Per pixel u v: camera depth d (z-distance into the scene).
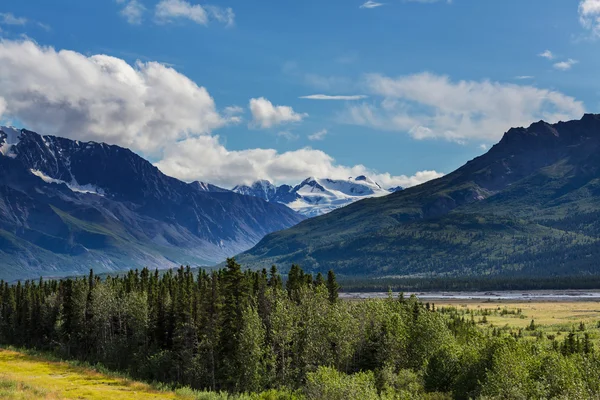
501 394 66.81
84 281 169.38
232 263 124.56
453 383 81.69
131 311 138.38
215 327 113.69
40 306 175.50
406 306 131.50
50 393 66.69
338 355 105.19
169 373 116.56
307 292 126.94
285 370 104.25
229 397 85.81
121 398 72.50
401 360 106.12
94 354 144.62
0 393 61.28
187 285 148.00
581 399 61.41
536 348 85.88
